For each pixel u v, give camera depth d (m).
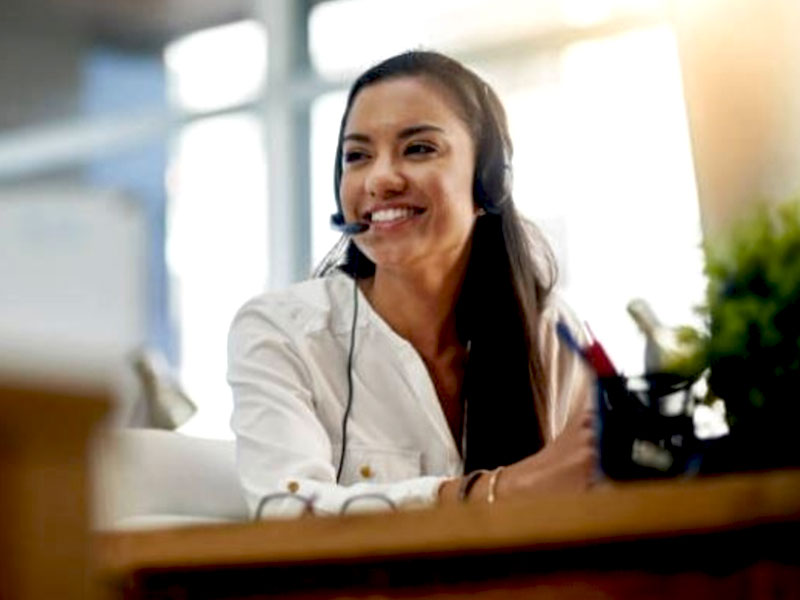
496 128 2.43
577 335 2.15
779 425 1.37
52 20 9.10
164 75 9.00
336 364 2.34
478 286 2.39
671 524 1.07
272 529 1.15
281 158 8.59
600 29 7.35
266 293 2.44
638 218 6.96
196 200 8.77
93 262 0.69
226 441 2.39
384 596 1.13
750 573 1.07
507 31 7.66
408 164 2.34
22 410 0.69
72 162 9.14
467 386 2.38
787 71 1.91
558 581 1.10
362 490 1.83
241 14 8.84
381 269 2.37
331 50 8.57
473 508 1.10
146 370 2.48
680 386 1.44
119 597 1.17
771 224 1.43
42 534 0.72
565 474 1.65
